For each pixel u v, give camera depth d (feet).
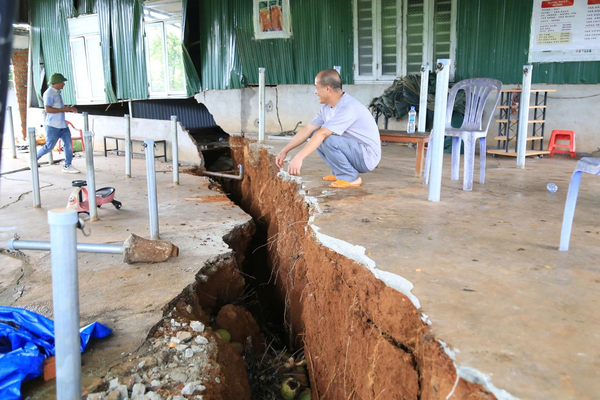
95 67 47.78
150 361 9.04
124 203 21.85
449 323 6.74
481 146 17.70
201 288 13.67
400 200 14.85
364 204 14.29
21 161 35.32
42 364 8.25
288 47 38.42
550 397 5.07
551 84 28.37
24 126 56.95
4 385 7.57
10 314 9.21
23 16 52.54
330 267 10.89
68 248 6.07
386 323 8.26
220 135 48.49
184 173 30.25
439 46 32.30
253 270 22.40
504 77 29.94
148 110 47.62
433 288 7.95
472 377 5.57
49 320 9.28
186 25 41.22
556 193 16.07
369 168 16.98
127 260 13.80
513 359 5.81
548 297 7.61
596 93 27.12
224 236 17.10
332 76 15.44
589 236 10.97
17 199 22.49
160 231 17.37
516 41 29.09
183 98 45.91
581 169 9.42
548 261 9.29
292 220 17.30
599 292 7.80
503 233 11.23
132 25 44.09
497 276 8.50
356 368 9.46
